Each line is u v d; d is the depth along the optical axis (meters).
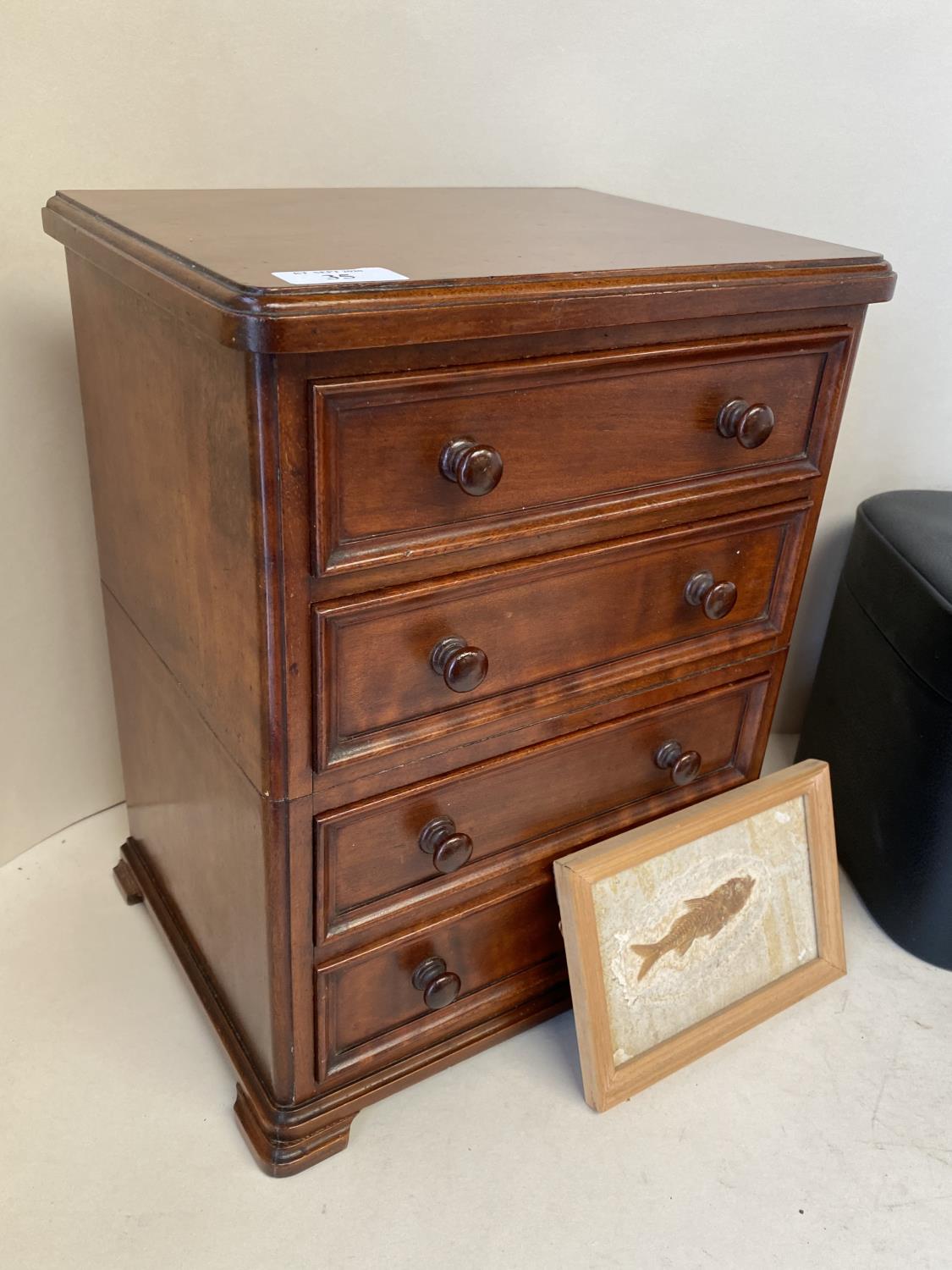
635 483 0.95
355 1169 1.07
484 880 1.07
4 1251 0.97
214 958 1.14
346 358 0.73
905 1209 1.07
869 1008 1.30
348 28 1.20
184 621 0.96
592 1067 1.10
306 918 0.95
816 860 1.29
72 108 1.13
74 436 1.29
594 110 1.32
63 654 1.39
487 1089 1.16
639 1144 1.11
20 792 1.41
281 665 0.81
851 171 1.41
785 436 1.04
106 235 0.88
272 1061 1.02
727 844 1.21
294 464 0.74
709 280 0.87
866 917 1.45
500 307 0.76
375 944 1.01
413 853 1.00
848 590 1.49
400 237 0.91
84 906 1.36
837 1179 1.09
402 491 0.81
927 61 1.36
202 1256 0.98
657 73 1.31
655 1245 1.01
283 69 1.20
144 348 0.88
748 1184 1.08
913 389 1.54
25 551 1.30
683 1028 1.19
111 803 1.54
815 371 1.03
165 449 0.90
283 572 0.78
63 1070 1.15
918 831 1.31
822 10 1.30
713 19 1.29
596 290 0.80
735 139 1.37
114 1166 1.06
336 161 1.27
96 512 1.18
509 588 0.92
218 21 1.15
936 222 1.45
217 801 1.00
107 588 1.21
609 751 1.11
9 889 1.38
